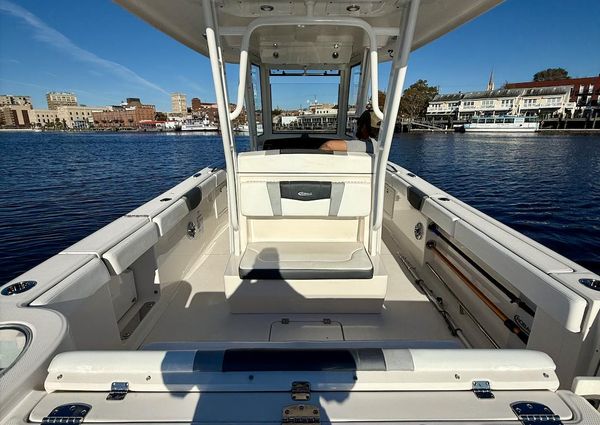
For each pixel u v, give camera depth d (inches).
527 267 55.0
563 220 451.5
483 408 31.5
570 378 48.1
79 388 33.9
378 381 34.1
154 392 33.5
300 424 30.0
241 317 81.4
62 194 640.4
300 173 79.9
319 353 36.5
